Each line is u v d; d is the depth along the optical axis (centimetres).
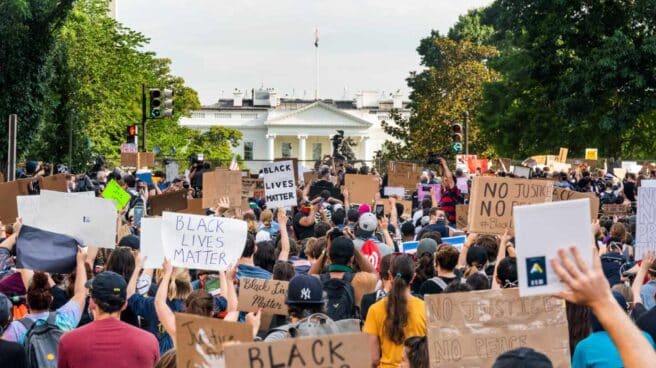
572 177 3884
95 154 6288
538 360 496
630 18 6291
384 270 1009
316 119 15250
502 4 6744
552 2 6388
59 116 5319
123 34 6712
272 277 1130
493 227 1230
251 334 682
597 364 650
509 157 7319
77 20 5997
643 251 1076
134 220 1989
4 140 4406
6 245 1243
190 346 683
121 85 6594
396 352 876
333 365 590
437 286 1048
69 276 1123
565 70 6450
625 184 3253
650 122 6944
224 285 1026
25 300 1088
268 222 1750
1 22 4212
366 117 15538
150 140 8256
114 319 819
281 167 1872
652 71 6022
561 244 474
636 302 980
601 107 6506
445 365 755
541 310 758
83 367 803
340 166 4047
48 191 1058
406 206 2439
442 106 8750
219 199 1878
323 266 1172
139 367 810
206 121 15575
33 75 4447
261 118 15538
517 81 7200
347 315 1025
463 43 9419
